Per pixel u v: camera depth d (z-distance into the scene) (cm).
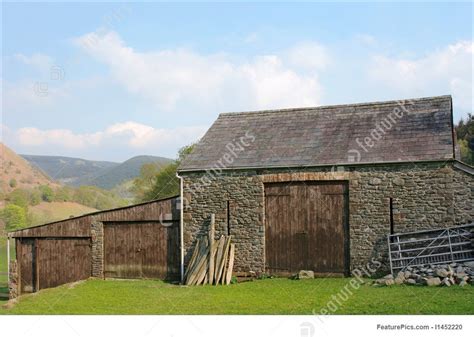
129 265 2556
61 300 1923
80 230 2656
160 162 6912
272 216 2295
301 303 1669
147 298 1909
